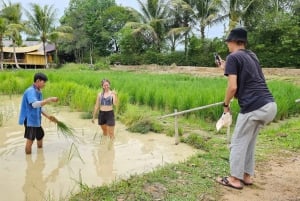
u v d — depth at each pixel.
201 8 38.44
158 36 43.69
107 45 58.09
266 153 6.84
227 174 5.42
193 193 4.66
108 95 8.81
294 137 8.23
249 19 34.69
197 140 8.26
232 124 10.15
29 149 7.40
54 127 10.02
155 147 8.10
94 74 24.92
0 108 13.53
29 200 5.10
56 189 5.51
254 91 4.50
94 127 10.20
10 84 17.84
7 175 6.15
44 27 47.06
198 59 37.59
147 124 9.78
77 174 6.22
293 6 33.06
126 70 40.53
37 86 7.30
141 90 14.36
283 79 25.38
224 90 13.09
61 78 20.44
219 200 4.51
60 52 59.28
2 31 42.53
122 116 11.20
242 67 4.53
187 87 15.09
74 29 56.56
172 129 9.37
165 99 12.87
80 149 7.88
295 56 30.39
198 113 11.09
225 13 35.16
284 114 11.85
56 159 7.09
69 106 13.91
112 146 8.18
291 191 4.89
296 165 6.08
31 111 7.26
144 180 5.08
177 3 38.59
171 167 5.75
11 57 53.66
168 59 40.44
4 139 8.63
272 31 31.73
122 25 56.69
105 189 4.82
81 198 4.59
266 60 31.58
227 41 4.84
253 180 5.29
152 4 42.72
